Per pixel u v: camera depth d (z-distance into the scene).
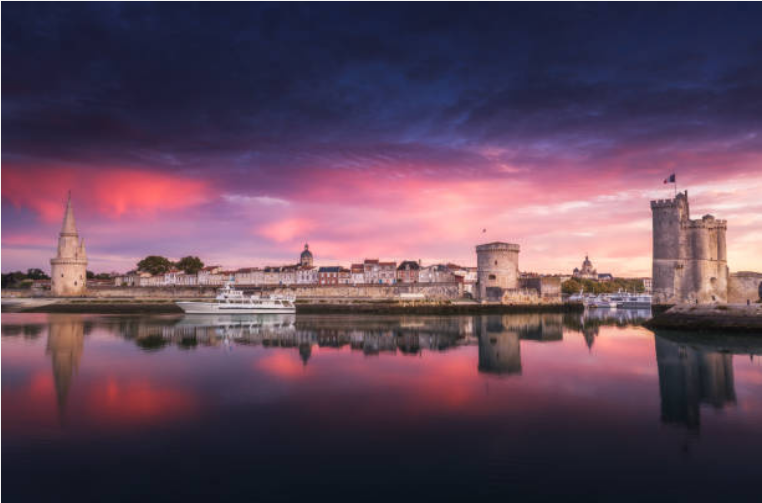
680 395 23.45
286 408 21.27
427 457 15.92
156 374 28.31
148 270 176.12
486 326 59.53
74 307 92.62
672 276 77.00
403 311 81.06
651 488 13.87
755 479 14.39
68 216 121.12
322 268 152.50
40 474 14.62
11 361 32.69
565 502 13.06
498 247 93.06
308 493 13.54
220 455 16.03
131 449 16.53
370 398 22.94
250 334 49.59
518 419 19.69
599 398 22.97
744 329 47.72
